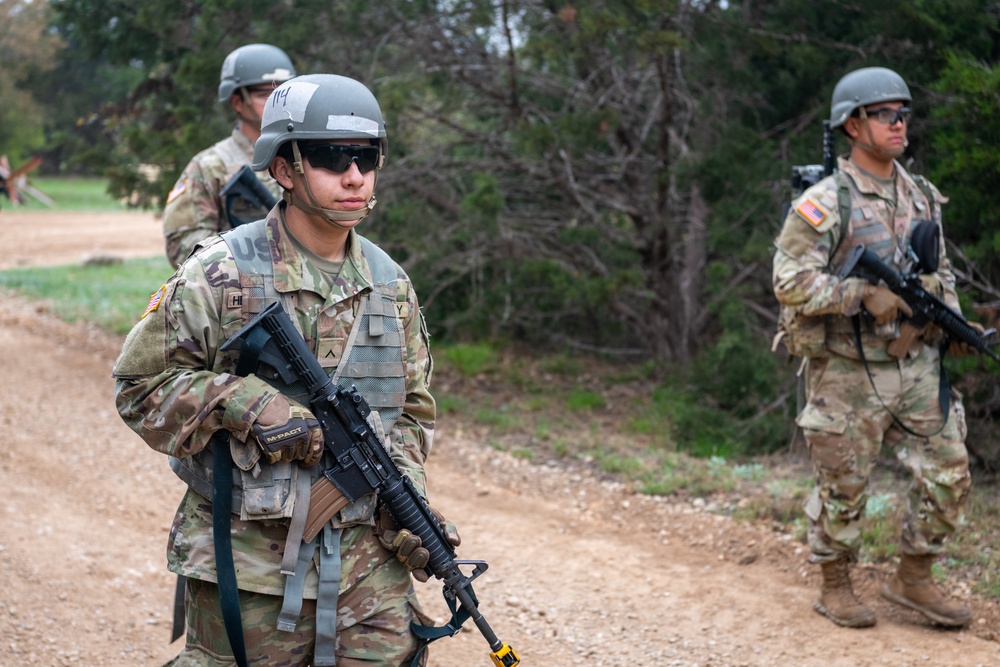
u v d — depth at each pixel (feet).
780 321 13.69
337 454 8.04
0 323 39.22
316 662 7.85
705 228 26.12
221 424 7.78
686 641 13.28
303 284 8.13
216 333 8.05
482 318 29.99
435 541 8.43
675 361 29.12
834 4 23.56
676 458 21.09
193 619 8.19
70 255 68.33
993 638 13.14
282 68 13.99
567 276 26.55
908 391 13.10
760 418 22.15
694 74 24.91
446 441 23.11
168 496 19.33
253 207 12.75
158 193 28.45
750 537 16.55
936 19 21.06
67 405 26.27
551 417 25.04
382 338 8.41
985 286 19.42
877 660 12.59
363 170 8.07
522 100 26.89
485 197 24.18
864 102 12.90
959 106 17.79
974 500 17.60
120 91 136.67
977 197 17.89
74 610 13.94
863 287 12.66
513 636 13.58
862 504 13.35
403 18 25.46
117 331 37.27
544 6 24.75
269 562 7.93
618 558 16.15
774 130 25.39
